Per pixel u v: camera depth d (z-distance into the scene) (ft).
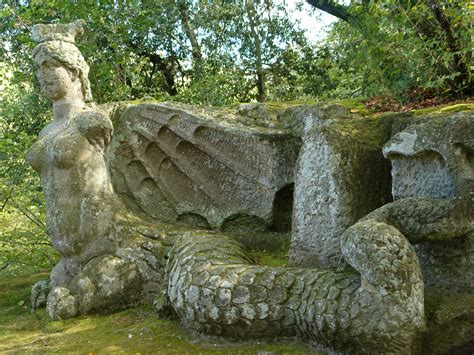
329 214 8.45
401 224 6.95
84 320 9.64
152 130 12.10
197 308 7.73
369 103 11.47
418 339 6.43
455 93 10.59
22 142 17.62
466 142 7.00
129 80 23.99
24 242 17.42
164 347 7.86
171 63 30.27
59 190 10.41
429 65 10.93
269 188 11.10
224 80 24.81
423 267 7.52
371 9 11.03
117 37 19.66
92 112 10.68
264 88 27.81
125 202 11.93
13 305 11.80
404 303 6.26
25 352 8.26
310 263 8.63
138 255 10.19
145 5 25.34
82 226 10.34
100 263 10.02
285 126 11.60
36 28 11.05
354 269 7.34
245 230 11.46
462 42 10.25
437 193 7.42
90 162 10.58
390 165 8.63
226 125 11.58
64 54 10.85
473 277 7.07
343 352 6.83
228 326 7.55
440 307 6.70
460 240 7.18
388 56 11.45
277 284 7.39
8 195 17.31
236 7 26.03
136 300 10.09
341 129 8.81
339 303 6.67
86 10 18.40
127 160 12.27
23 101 20.43
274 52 27.50
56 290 9.91
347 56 14.98
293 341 7.39
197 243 9.05
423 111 8.90
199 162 11.94
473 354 6.68
